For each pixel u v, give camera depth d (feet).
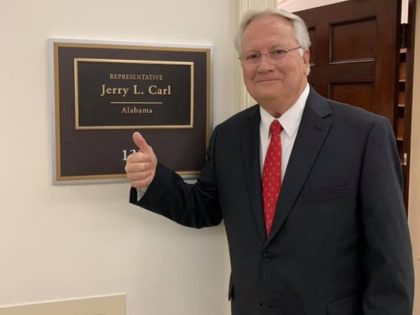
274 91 3.51
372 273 3.43
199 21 4.02
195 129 4.10
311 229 3.41
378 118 3.54
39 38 3.64
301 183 3.44
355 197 3.43
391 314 3.32
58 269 3.92
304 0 10.24
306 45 3.65
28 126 3.70
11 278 3.82
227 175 3.88
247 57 3.59
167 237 4.20
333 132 3.51
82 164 3.83
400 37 6.64
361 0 6.93
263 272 3.59
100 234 4.00
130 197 3.79
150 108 3.94
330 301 3.43
